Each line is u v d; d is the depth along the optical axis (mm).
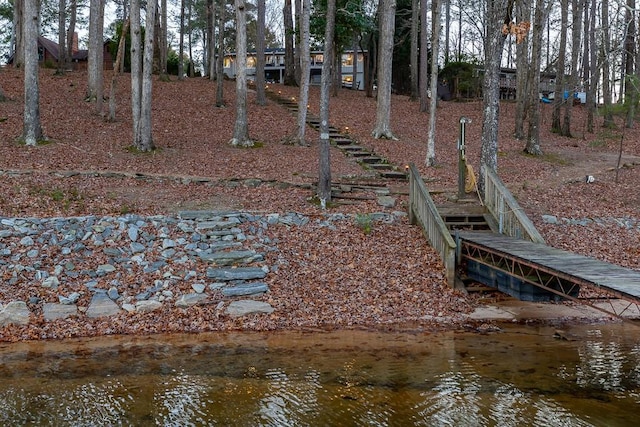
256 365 8188
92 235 12195
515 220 12969
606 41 24297
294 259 12414
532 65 25531
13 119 21516
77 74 34344
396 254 12875
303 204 15328
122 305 10391
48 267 11125
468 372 7980
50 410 6691
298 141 22609
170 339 9297
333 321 10234
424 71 32844
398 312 10711
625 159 24062
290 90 36312
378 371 7992
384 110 24766
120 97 28484
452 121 31125
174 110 26641
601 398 7137
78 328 9586
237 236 12914
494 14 15297
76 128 21562
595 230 14984
